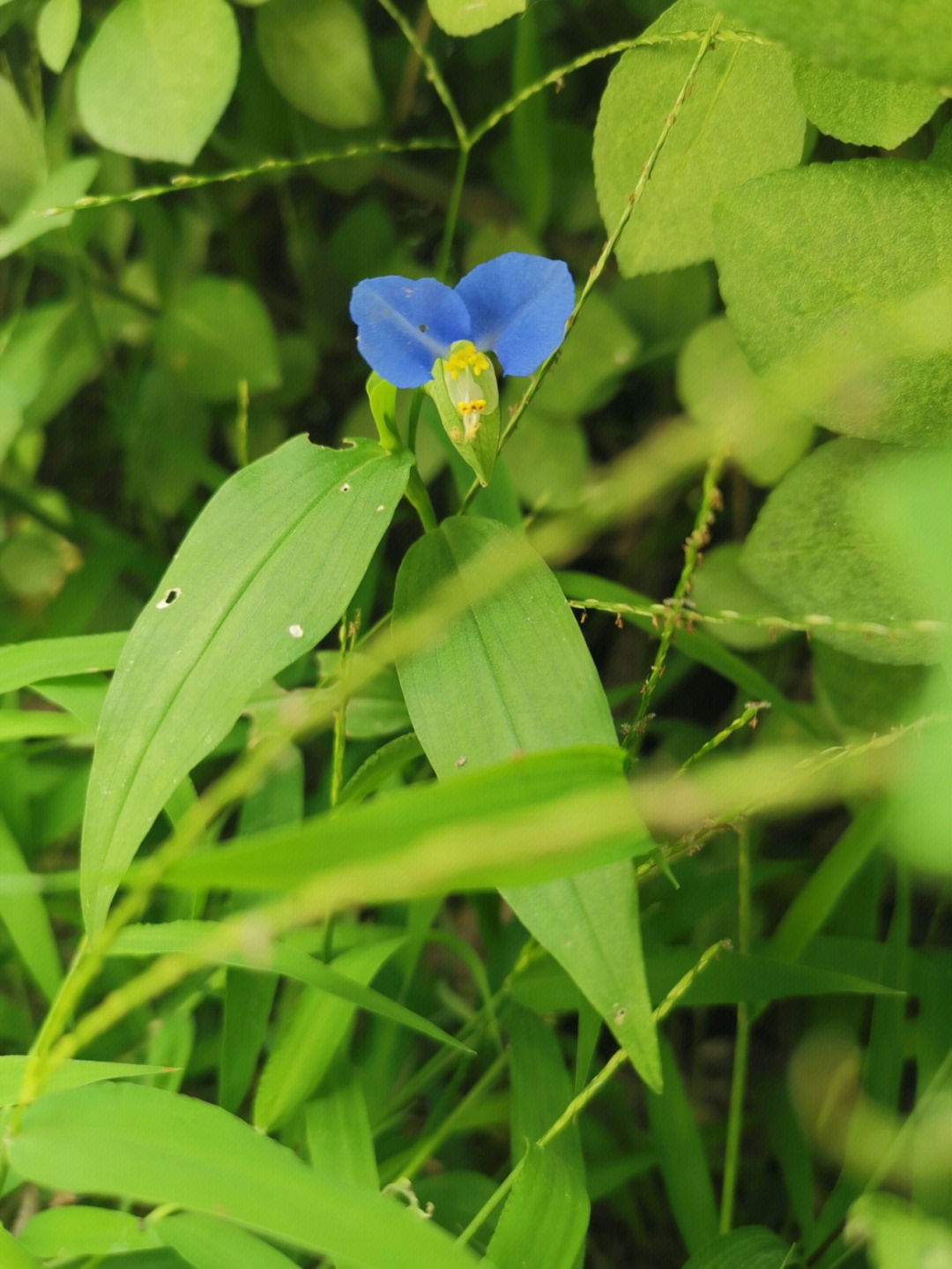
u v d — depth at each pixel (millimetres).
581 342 478
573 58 495
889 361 414
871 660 418
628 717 498
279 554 410
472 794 373
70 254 495
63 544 506
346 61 475
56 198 458
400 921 457
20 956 451
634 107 427
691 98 425
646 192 430
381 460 416
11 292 514
